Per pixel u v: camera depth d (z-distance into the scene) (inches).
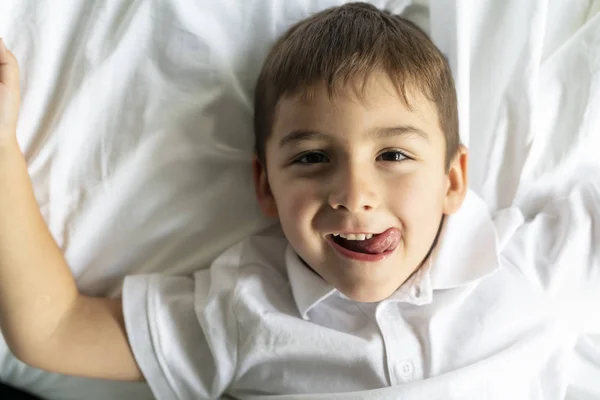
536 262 28.9
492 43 29.0
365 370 26.0
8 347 28.1
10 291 24.8
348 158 23.7
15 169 24.2
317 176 24.6
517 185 29.9
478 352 26.2
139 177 27.4
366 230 24.0
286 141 25.0
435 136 25.3
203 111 27.6
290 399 26.4
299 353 26.5
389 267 25.0
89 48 25.7
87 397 30.3
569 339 28.2
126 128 26.8
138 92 26.7
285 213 25.7
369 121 23.5
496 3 28.5
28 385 30.3
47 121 26.3
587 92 29.0
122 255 28.6
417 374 25.7
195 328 27.3
